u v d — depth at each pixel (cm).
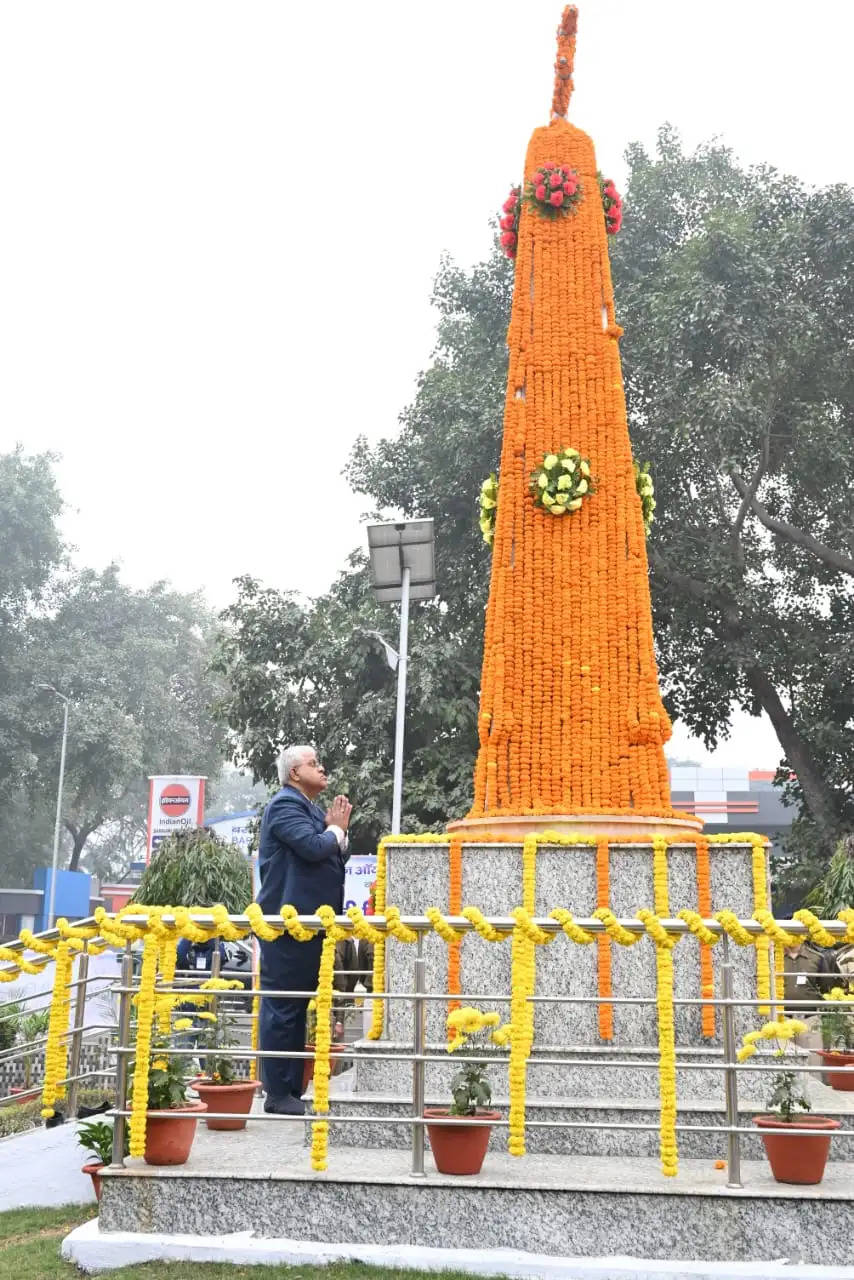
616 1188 514
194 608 4872
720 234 1923
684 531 2092
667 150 2294
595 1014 695
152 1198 540
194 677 4809
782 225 2008
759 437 2042
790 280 2003
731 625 2086
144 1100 550
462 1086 561
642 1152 611
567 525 848
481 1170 554
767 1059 657
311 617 2303
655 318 1941
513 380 892
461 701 2092
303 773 650
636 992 698
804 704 2138
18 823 5044
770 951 696
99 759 4159
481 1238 518
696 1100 648
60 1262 535
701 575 2048
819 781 2133
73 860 5212
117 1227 538
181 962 1132
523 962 527
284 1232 530
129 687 4381
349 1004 1021
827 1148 533
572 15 963
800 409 2025
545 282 905
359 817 2059
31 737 4150
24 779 4169
